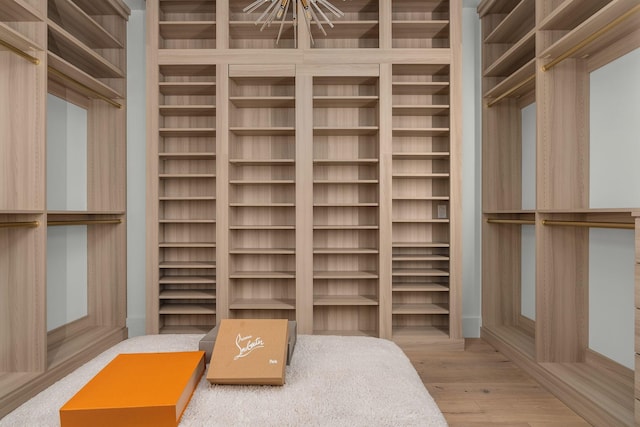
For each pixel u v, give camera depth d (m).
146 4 3.38
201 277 3.56
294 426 0.97
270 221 3.65
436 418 1.04
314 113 3.63
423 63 3.31
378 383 1.23
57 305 3.10
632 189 2.29
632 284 2.32
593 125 2.62
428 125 3.67
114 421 0.93
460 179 3.32
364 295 3.62
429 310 3.43
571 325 2.71
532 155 3.37
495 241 3.65
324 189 3.65
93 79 2.99
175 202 3.66
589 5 2.36
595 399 2.15
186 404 1.06
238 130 3.38
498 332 3.45
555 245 2.70
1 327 2.43
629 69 2.31
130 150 3.66
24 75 2.44
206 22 3.35
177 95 3.67
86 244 3.52
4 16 2.37
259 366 1.21
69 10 2.86
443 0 3.46
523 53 3.09
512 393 2.52
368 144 3.65
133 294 3.68
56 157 3.07
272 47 3.66
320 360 1.43
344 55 3.32
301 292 3.32
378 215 3.34
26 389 2.28
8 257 2.44
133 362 1.23
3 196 2.45
